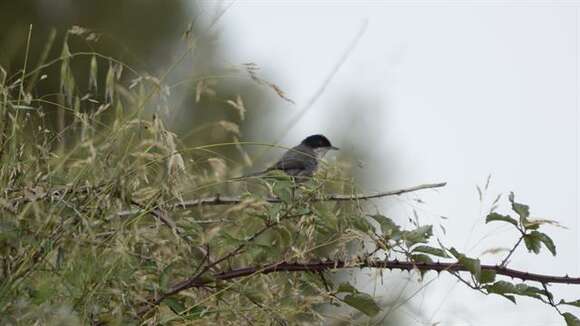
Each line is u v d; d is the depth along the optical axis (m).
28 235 6.93
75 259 6.85
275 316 7.64
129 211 7.55
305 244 7.75
